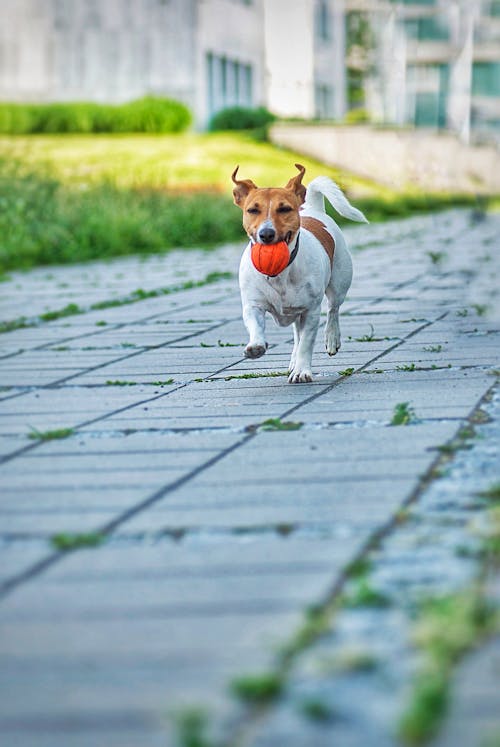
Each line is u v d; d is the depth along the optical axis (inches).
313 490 199.3
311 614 140.9
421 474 206.4
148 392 307.9
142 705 119.9
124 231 880.3
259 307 301.7
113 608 147.6
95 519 188.5
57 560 168.4
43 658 133.0
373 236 949.8
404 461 216.5
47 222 836.6
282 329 430.3
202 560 165.0
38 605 149.9
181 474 215.6
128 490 205.8
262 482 206.5
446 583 149.5
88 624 142.6
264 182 1243.8
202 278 666.2
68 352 391.9
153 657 131.6
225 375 331.9
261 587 152.3
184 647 133.7
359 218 332.5
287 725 113.9
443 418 254.2
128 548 172.6
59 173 1087.6
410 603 143.3
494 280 577.6
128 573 161.0
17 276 700.0
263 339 294.7
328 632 135.7
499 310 459.2
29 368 358.3
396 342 384.8
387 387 297.6
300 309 303.1
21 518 191.0
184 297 568.4
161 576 159.0
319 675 124.0
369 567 157.2
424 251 776.9
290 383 311.1
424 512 182.5
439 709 114.0
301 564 160.7
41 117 1521.9
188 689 122.7
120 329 450.6
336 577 154.6
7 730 116.0
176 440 245.6
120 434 254.8
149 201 1000.2
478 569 154.6
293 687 121.8
